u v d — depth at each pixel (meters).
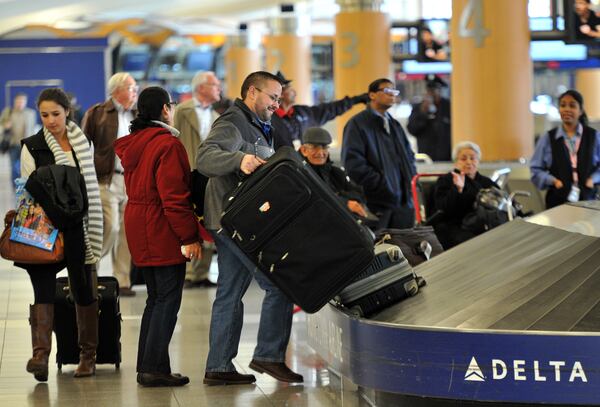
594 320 8.91
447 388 9.03
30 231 11.82
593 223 11.27
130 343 14.48
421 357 9.15
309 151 15.19
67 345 12.77
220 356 11.92
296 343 14.47
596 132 17.77
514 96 24.80
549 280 9.84
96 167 17.83
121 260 18.88
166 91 12.05
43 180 11.80
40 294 12.08
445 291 10.55
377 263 10.67
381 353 9.45
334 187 15.34
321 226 10.09
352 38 35.31
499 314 9.31
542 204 22.27
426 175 16.97
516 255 11.06
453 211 16.47
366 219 15.20
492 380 8.87
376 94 17.11
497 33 24.67
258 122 11.65
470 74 24.92
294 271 10.13
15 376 12.47
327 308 10.99
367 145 16.98
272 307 11.80
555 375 8.68
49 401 11.23
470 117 25.00
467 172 16.56
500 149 24.77
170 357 13.52
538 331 8.77
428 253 13.59
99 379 12.30
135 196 11.79
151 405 11.00
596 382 8.61
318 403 10.95
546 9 40.75
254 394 11.42
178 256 11.75
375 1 35.47
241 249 10.20
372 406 10.62
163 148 11.63
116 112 17.88
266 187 10.07
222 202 10.99
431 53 36.00
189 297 18.62
